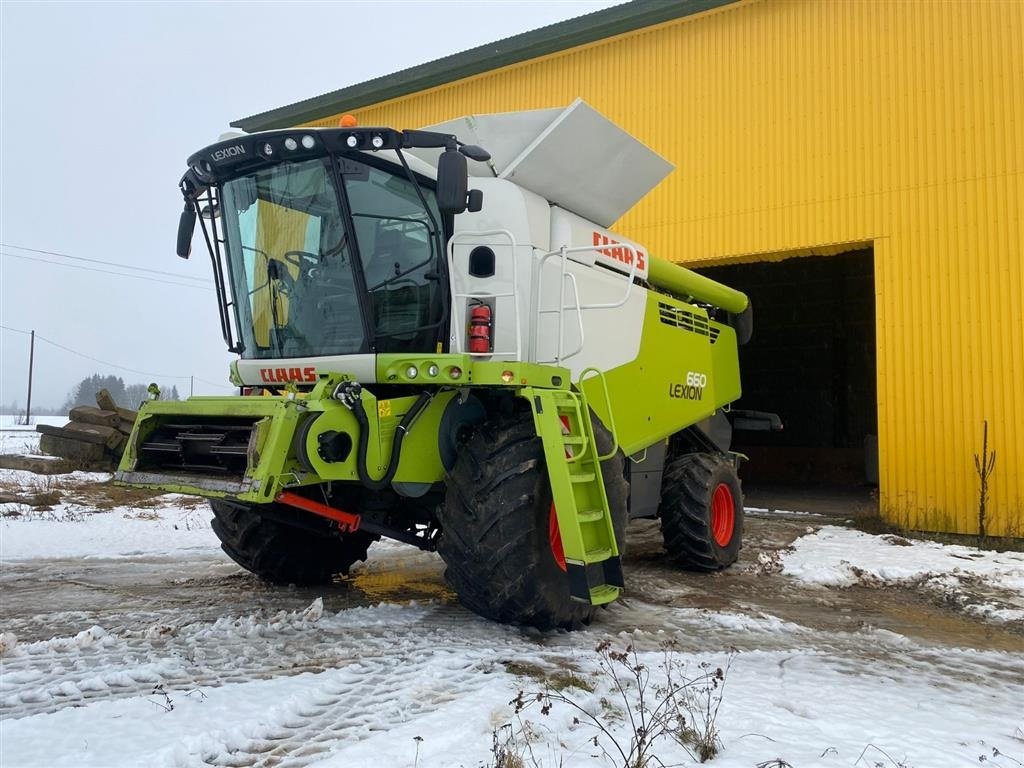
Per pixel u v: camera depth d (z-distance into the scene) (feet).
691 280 24.31
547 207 17.15
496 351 15.11
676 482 21.57
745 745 9.00
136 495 35.70
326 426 12.48
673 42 36.94
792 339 59.62
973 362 28.96
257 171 15.38
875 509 31.42
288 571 17.89
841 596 19.27
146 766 8.09
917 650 14.40
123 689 10.66
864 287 54.90
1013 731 9.98
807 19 33.40
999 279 28.68
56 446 44.42
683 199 36.06
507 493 12.96
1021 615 17.08
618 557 13.55
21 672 11.16
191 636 13.29
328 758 8.39
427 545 16.40
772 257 34.68
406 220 14.85
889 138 31.22
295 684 10.66
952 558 23.43
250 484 11.84
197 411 13.60
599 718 9.77
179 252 16.53
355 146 13.71
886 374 30.60
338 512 14.52
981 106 29.43
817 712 10.39
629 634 14.51
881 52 31.58
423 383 13.83
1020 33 28.86
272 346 15.81
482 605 13.37
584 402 14.21
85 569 20.54
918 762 8.64
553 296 16.85
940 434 29.37
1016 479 27.89
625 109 38.01
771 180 33.88
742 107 34.81
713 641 14.44
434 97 44.34
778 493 46.62
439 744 8.65
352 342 14.69
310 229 14.85
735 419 33.63
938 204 30.01
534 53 40.55
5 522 27.14
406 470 13.65
